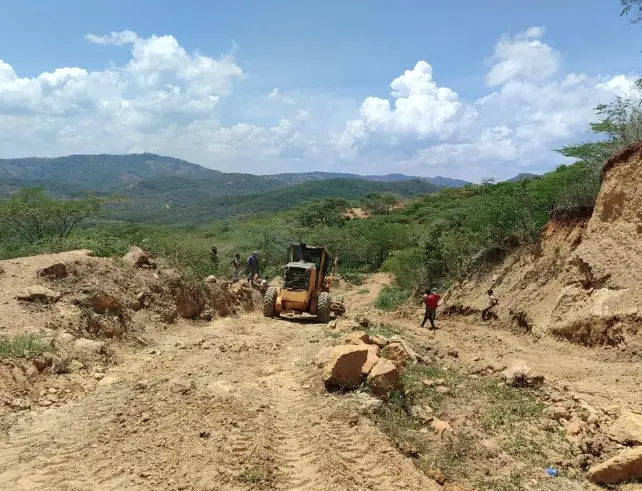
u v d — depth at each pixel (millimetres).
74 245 14391
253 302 18438
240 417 5855
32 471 4707
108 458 4961
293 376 7957
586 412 6391
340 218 67562
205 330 12164
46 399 6480
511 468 5316
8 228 18609
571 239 13203
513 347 11055
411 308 19016
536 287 13375
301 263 16188
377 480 4773
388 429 5934
